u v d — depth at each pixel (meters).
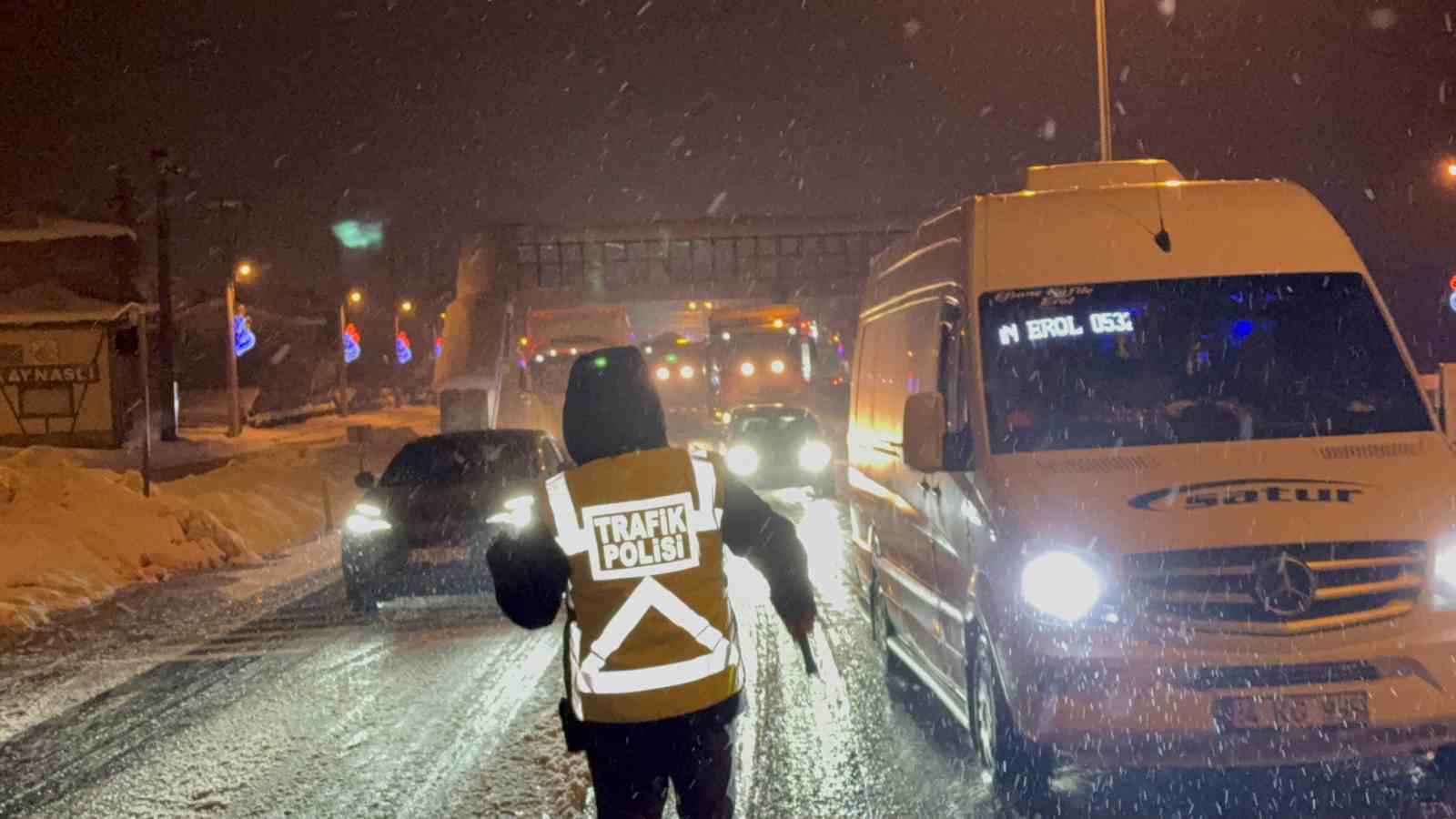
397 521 13.46
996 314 7.39
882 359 9.89
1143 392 7.02
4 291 41.22
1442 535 6.14
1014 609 6.24
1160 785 6.80
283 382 73.88
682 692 4.05
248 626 13.59
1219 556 6.10
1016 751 6.43
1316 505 6.19
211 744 8.66
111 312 39.72
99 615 14.87
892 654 9.77
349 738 8.66
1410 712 5.95
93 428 40.00
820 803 6.85
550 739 8.35
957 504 7.25
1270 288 7.43
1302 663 5.96
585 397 4.25
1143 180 8.81
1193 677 5.99
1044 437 6.87
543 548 4.18
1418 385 7.02
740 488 4.22
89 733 9.17
